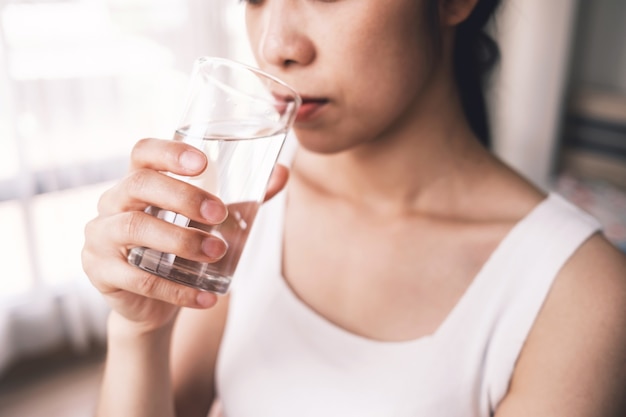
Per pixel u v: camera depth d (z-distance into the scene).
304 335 0.60
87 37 1.62
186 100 0.46
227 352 0.63
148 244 0.44
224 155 0.44
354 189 0.63
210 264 0.45
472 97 0.61
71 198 1.71
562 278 0.55
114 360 0.56
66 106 1.64
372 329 0.59
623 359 0.52
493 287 0.57
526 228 0.57
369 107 0.51
